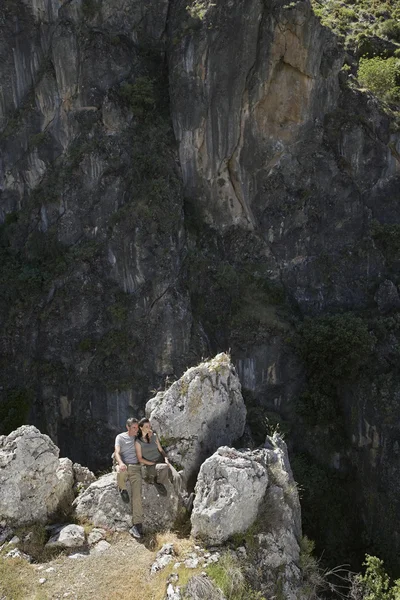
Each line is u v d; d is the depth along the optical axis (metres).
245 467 10.01
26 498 10.12
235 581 9.00
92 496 10.75
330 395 28.44
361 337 27.42
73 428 28.25
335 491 27.19
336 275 31.23
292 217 31.44
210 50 28.62
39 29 30.83
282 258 31.67
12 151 31.66
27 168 31.44
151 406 11.73
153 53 31.64
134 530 10.05
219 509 9.62
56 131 31.03
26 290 29.23
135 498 10.17
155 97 30.61
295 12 27.84
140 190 29.02
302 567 10.16
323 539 25.62
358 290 30.98
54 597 8.84
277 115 30.52
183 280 28.86
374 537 25.78
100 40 30.16
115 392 27.47
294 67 29.33
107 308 28.48
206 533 9.66
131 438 10.56
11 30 30.86
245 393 29.11
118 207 29.41
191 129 29.72
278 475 10.67
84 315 28.61
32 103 31.34
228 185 31.16
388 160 31.62
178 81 29.41
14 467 9.97
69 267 29.03
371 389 26.92
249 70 29.08
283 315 30.03
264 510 10.15
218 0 28.64
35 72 31.41
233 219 31.53
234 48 28.53
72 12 30.25
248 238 31.66
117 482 10.47
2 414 27.66
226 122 29.64
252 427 27.56
